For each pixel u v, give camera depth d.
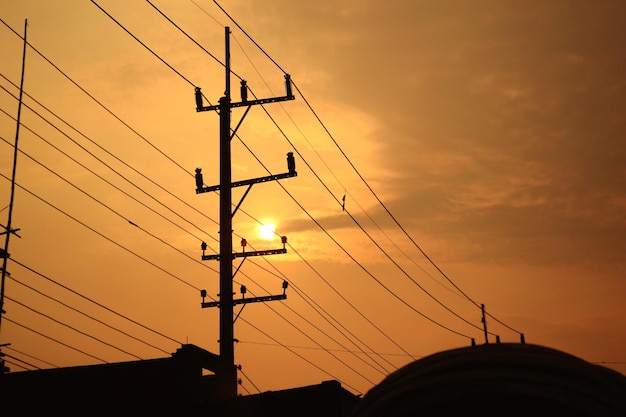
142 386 34.97
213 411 26.05
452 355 7.02
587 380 6.32
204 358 36.56
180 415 25.95
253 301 32.69
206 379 36.25
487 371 6.39
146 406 34.62
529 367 6.43
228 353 30.84
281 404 26.39
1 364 32.69
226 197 33.25
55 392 32.97
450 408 6.21
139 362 35.31
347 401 28.52
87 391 33.72
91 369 34.22
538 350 6.96
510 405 6.07
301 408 26.31
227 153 34.00
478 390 6.19
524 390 6.09
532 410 6.03
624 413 6.11
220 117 34.38
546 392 6.07
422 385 6.51
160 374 35.41
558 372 6.36
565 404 6.01
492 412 6.10
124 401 34.34
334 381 26.64
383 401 6.64
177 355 35.94
